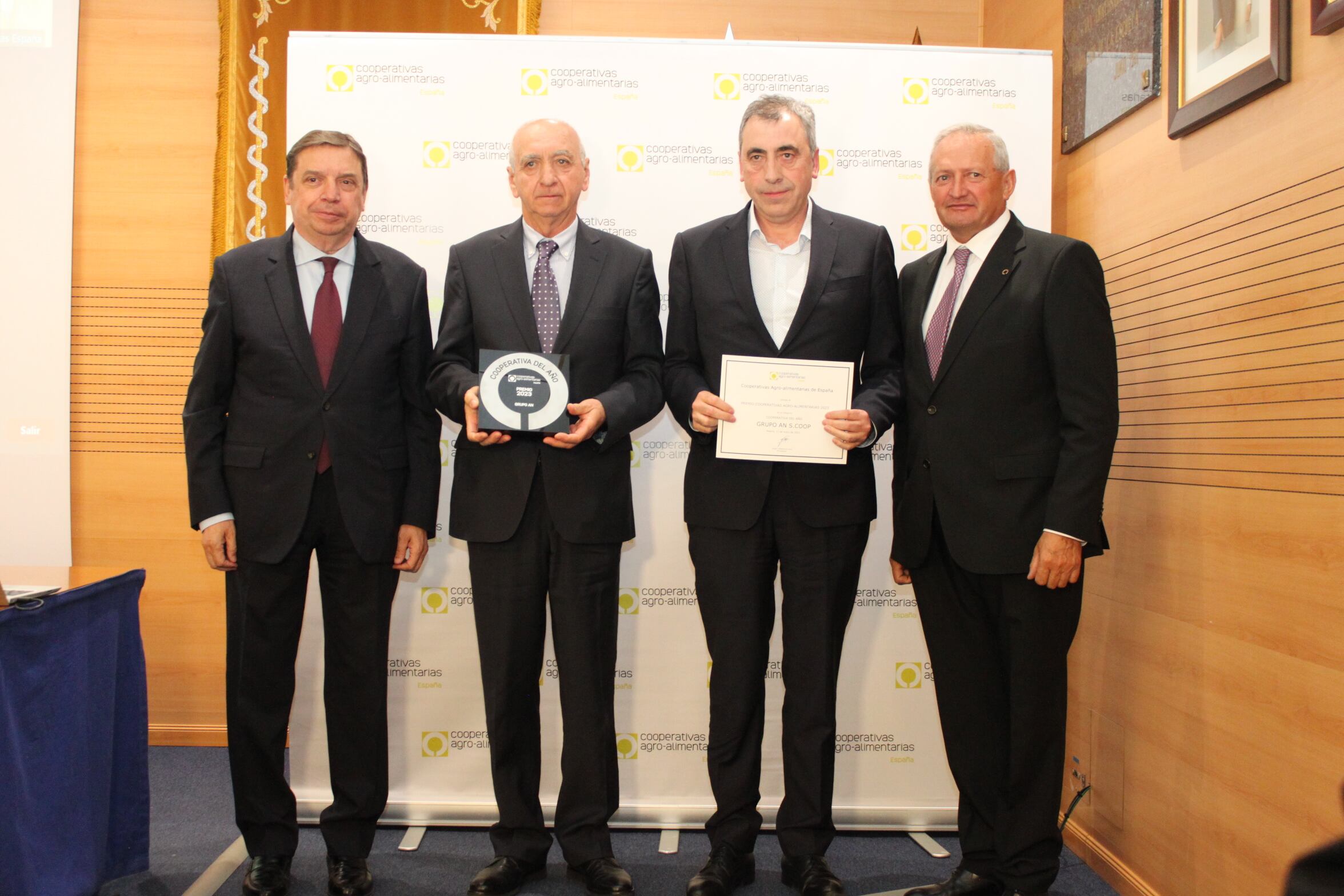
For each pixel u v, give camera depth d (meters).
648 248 2.57
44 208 3.24
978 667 2.07
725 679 2.11
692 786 2.61
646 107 2.57
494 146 2.56
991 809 2.07
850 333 2.09
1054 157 2.77
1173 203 2.10
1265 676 1.75
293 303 2.09
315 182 2.05
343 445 2.06
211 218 3.30
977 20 3.46
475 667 2.59
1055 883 2.28
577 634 2.09
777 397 2.02
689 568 2.60
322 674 2.58
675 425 2.60
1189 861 2.00
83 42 3.31
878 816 2.58
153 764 3.10
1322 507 1.60
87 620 1.96
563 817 2.14
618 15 3.42
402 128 2.56
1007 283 1.96
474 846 2.49
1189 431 2.02
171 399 3.30
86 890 1.95
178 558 3.31
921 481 2.04
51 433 3.24
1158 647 2.14
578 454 2.07
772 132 2.03
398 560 2.18
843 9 3.45
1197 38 1.96
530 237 2.20
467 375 2.07
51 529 3.24
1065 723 1.99
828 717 2.09
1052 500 1.86
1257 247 1.79
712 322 2.11
